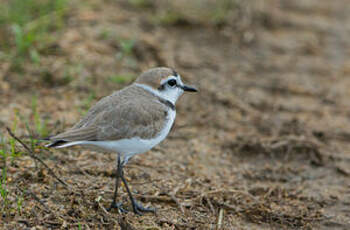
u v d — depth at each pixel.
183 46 17.64
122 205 9.37
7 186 9.18
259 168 11.99
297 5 24.00
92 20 17.45
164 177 10.69
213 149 12.49
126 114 8.73
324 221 9.97
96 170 10.34
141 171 10.73
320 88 16.70
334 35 21.06
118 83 14.25
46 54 15.04
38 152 10.48
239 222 9.66
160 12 19.39
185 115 13.91
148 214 9.26
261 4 22.42
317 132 13.77
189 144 12.50
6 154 9.85
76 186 9.61
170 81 9.73
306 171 12.07
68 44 15.67
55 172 9.91
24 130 11.38
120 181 10.16
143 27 18.08
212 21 19.50
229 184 10.96
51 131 11.44
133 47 16.30
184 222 9.16
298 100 15.80
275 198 10.66
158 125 9.08
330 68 18.22
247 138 13.10
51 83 13.89
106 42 16.28
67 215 8.70
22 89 13.40
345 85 17.11
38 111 12.45
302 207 10.39
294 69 17.77
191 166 11.46
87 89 13.77
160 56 16.34
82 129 8.43
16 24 15.63
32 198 8.95
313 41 20.19
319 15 23.23
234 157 12.34
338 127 14.31
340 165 12.34
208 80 15.91
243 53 18.22
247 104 15.03
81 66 14.65
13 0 17.30
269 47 19.03
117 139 8.63
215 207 9.98
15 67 14.21
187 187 10.43
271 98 15.67
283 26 21.19
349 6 24.95
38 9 17.22
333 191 11.19
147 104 9.09
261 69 17.41
